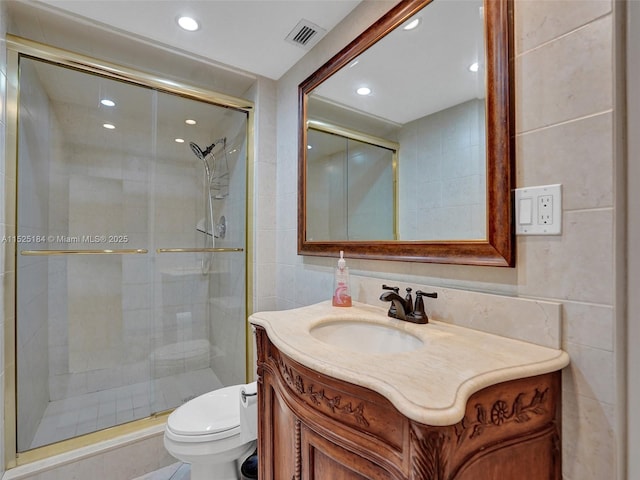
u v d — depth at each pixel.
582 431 0.72
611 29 0.69
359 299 1.37
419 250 1.11
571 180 0.75
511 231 0.85
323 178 1.62
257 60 1.85
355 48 1.40
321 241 1.63
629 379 0.67
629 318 0.67
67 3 1.42
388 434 0.62
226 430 1.33
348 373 0.66
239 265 2.24
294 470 0.85
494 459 0.63
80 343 2.20
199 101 2.06
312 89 1.69
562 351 0.75
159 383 2.40
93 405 2.05
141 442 1.64
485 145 0.93
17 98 1.52
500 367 0.67
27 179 1.68
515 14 0.86
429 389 0.57
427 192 1.12
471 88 0.98
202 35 1.64
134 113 2.25
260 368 1.11
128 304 2.38
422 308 1.03
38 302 1.84
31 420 1.66
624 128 0.68
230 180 2.35
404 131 1.21
